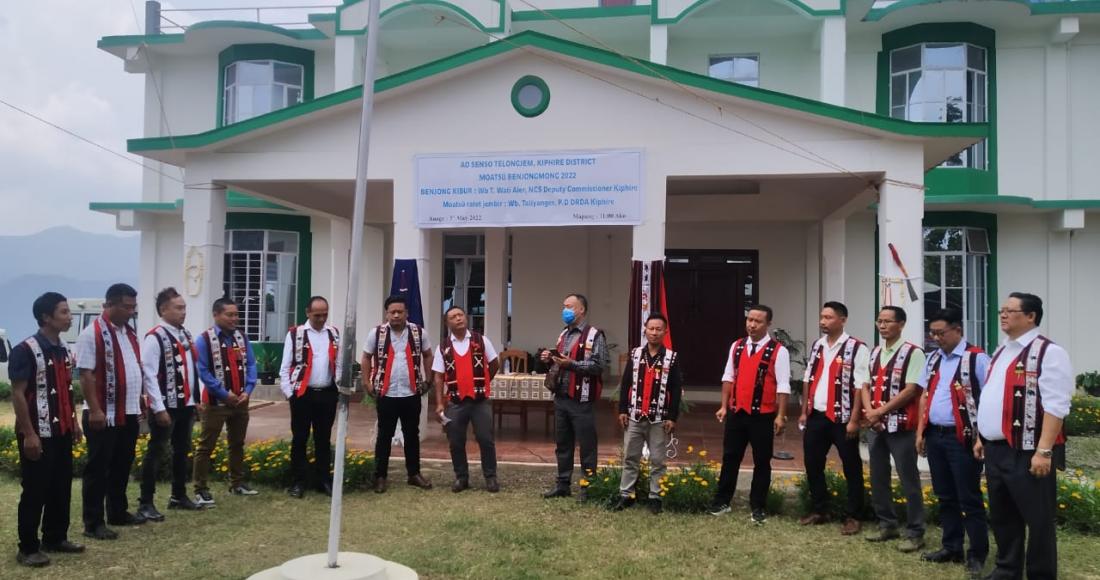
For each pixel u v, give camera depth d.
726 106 7.96
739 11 11.86
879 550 5.23
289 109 8.43
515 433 9.38
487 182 8.28
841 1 11.48
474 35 12.80
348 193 11.16
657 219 8.01
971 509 4.79
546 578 4.69
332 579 4.16
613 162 8.08
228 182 8.91
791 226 12.24
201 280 8.70
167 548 5.21
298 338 6.68
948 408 4.92
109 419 5.32
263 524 5.79
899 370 5.20
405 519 5.93
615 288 12.74
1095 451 8.85
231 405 6.29
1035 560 4.30
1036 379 4.25
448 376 6.77
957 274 12.21
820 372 5.66
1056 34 12.08
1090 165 12.25
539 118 8.23
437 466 7.73
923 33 12.20
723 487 6.04
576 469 7.65
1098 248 12.16
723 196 11.56
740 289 12.50
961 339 5.00
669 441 6.21
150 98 14.46
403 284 8.37
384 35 12.91
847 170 7.81
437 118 8.41
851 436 5.51
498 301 12.40
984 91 12.34
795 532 5.62
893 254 7.71
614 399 8.78
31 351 4.82
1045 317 12.20
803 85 12.66
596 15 12.47
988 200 11.46
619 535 5.54
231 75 14.06
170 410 5.96
